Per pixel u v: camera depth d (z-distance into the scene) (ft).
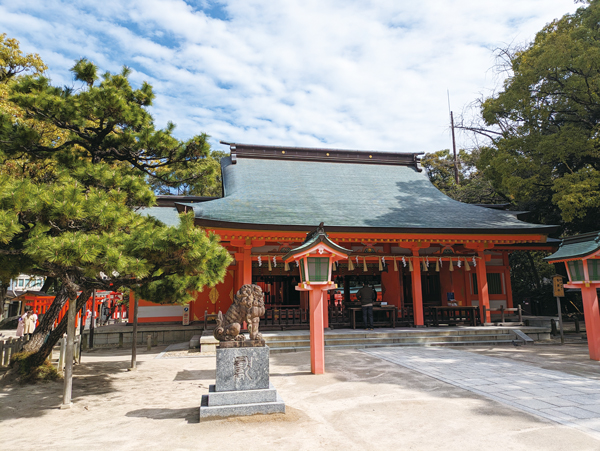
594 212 65.31
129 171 35.09
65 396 22.58
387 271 61.26
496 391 23.20
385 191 66.08
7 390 26.99
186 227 22.03
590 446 14.89
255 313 21.18
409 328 51.49
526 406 20.06
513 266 92.12
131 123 33.24
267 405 19.54
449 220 55.57
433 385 24.93
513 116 66.54
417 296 53.06
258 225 46.50
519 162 62.54
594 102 57.47
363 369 30.89
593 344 34.83
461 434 16.39
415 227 50.70
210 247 23.41
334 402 21.75
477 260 55.26
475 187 100.73
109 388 27.17
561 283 48.80
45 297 67.00
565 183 55.47
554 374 28.12
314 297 30.86
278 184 63.36
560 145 56.54
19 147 30.71
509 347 43.86
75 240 18.20
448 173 132.98
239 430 17.43
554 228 53.11
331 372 30.07
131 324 56.65
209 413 18.95
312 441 16.06
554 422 17.58
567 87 55.83
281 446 15.58
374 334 46.16
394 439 16.08
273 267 59.21
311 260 30.91
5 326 94.38
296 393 23.98
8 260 22.82
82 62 33.12
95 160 34.53
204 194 112.16
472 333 48.34
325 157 74.59
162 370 33.78
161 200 67.26
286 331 48.91
